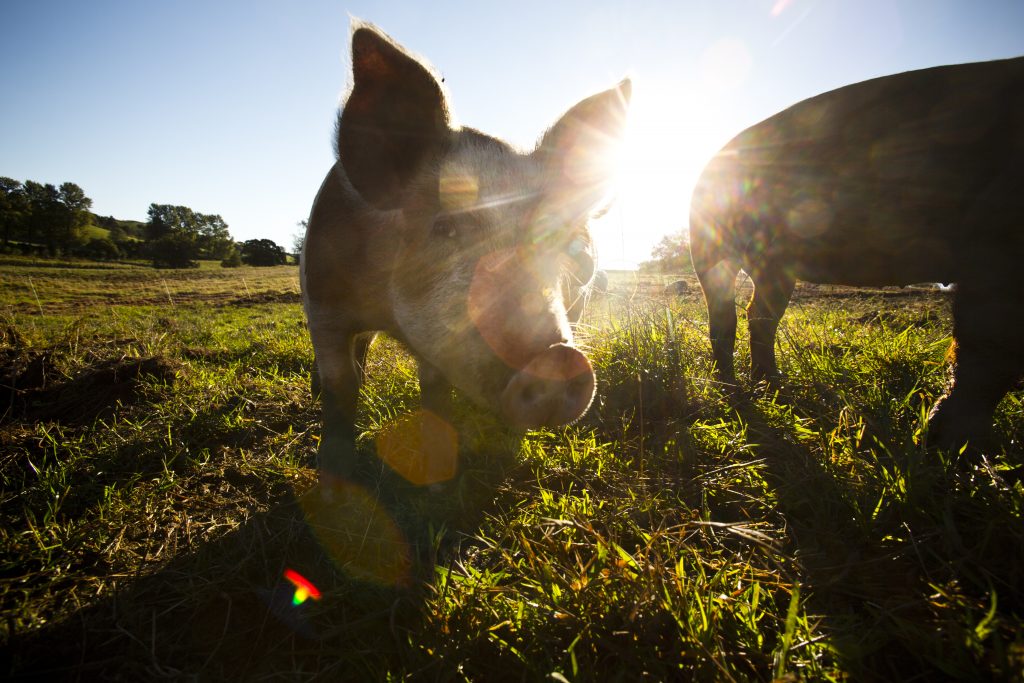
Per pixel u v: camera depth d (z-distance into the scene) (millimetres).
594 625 528
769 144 1205
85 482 897
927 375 1223
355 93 697
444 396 981
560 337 656
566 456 944
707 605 532
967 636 478
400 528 782
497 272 668
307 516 803
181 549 729
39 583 660
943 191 941
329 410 881
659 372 1197
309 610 618
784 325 1754
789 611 479
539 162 782
